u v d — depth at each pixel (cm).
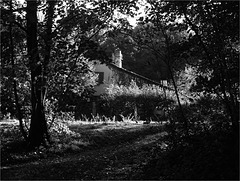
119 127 1983
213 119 874
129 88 3108
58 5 1177
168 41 957
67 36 1152
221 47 849
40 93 1334
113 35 1114
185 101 988
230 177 632
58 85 1287
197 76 894
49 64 1161
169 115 977
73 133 1606
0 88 1295
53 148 1324
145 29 1002
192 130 927
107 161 1119
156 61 1045
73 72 1212
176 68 989
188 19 894
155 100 2820
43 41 1241
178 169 774
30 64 1162
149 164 941
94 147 1503
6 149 1235
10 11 1163
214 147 758
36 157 1212
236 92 838
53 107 1470
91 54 1080
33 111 1330
